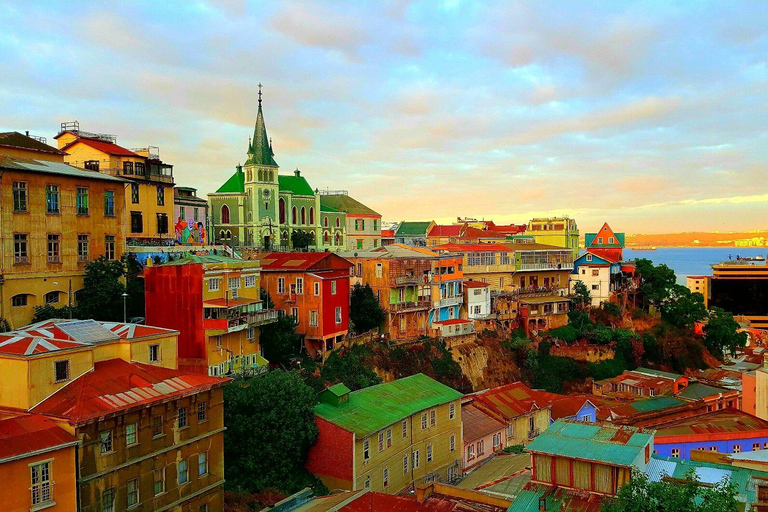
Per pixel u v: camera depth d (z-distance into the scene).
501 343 96.50
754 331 137.12
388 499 38.44
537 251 114.06
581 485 36.59
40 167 58.25
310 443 50.44
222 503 43.38
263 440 48.75
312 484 49.59
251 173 115.38
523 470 52.91
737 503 31.48
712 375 96.38
